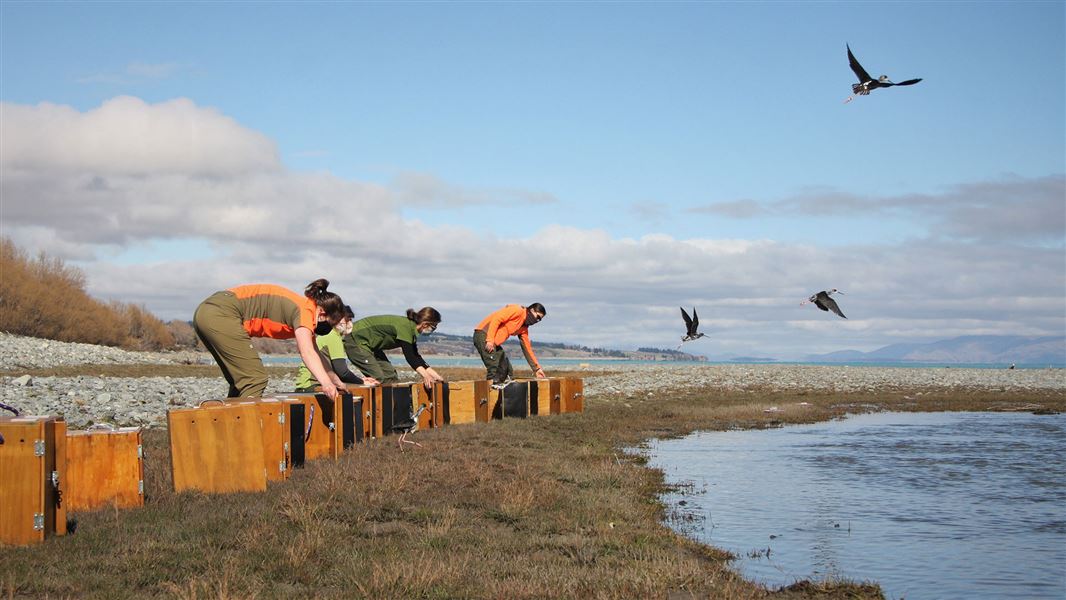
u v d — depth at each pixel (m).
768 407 26.00
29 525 6.89
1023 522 9.96
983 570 7.91
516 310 19.91
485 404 18.34
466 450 13.05
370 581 6.10
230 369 10.72
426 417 16.22
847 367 70.88
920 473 13.48
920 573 7.79
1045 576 7.73
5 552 6.64
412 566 6.37
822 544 8.81
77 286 67.56
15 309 59.16
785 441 17.86
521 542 7.63
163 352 78.00
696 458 15.07
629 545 7.85
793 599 6.80
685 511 10.33
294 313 10.79
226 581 5.91
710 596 6.42
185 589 5.82
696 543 8.52
